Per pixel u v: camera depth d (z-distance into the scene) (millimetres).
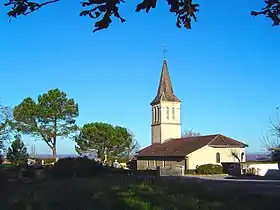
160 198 15906
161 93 77625
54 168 30422
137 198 15984
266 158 54281
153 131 78812
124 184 21906
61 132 70688
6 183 21531
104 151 79875
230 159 63094
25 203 14758
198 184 22812
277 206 14516
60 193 17344
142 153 73688
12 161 62594
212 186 21453
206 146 61969
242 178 42312
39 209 13766
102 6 5781
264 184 28203
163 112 76500
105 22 5902
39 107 69125
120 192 18016
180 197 16125
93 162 32094
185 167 61031
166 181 25312
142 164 72625
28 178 27906
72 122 71812
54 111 69438
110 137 78812
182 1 6191
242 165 52219
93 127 78688
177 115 77250
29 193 17516
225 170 57469
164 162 66750
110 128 80125
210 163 60594
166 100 76625
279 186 24938
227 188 20016
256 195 17484
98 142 78875
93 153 79875
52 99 69875
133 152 89938
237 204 14828
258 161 55750
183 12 6336
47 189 19031
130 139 84375
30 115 68562
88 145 79000
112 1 5730
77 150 79688
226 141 63750
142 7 5836
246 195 17281
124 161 83812
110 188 19578
